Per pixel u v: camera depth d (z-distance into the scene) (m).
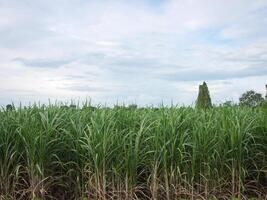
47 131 6.04
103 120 6.18
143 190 6.24
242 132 6.39
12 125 6.19
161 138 6.18
